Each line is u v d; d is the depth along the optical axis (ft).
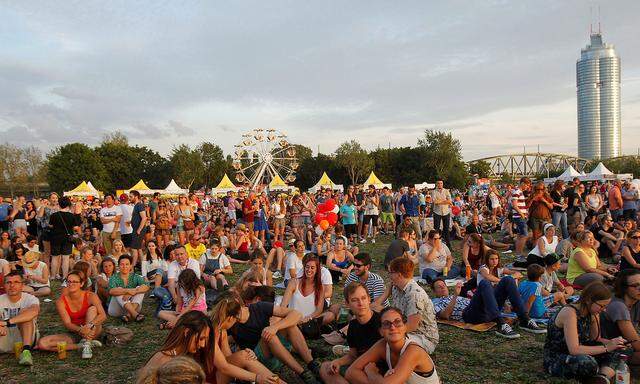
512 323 21.91
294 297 21.20
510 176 338.95
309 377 15.78
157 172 273.13
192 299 23.62
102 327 21.65
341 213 54.49
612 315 16.15
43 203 44.75
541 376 16.20
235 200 61.57
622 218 49.39
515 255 42.16
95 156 255.50
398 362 12.12
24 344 19.34
